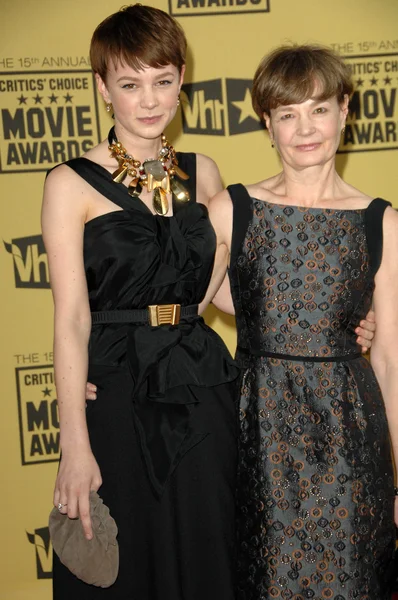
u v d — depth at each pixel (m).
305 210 1.82
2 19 2.86
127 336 1.78
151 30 1.73
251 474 1.80
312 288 1.80
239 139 3.01
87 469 1.69
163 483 1.74
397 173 3.07
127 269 1.77
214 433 1.81
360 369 1.84
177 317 1.82
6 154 2.89
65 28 2.89
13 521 2.99
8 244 2.92
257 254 1.82
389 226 1.81
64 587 1.81
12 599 3.00
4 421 2.96
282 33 2.98
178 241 1.81
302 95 1.72
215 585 1.81
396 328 1.85
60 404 1.72
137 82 1.76
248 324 1.84
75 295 1.74
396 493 1.90
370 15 3.00
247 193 1.86
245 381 1.84
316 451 1.77
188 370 1.80
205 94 2.98
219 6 2.95
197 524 1.80
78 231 1.76
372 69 3.02
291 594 1.78
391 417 1.88
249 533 1.81
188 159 1.97
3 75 2.87
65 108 2.91
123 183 1.82
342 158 3.04
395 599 2.47
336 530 1.77
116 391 1.77
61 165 1.80
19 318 2.95
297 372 1.79
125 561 1.78
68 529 1.73
